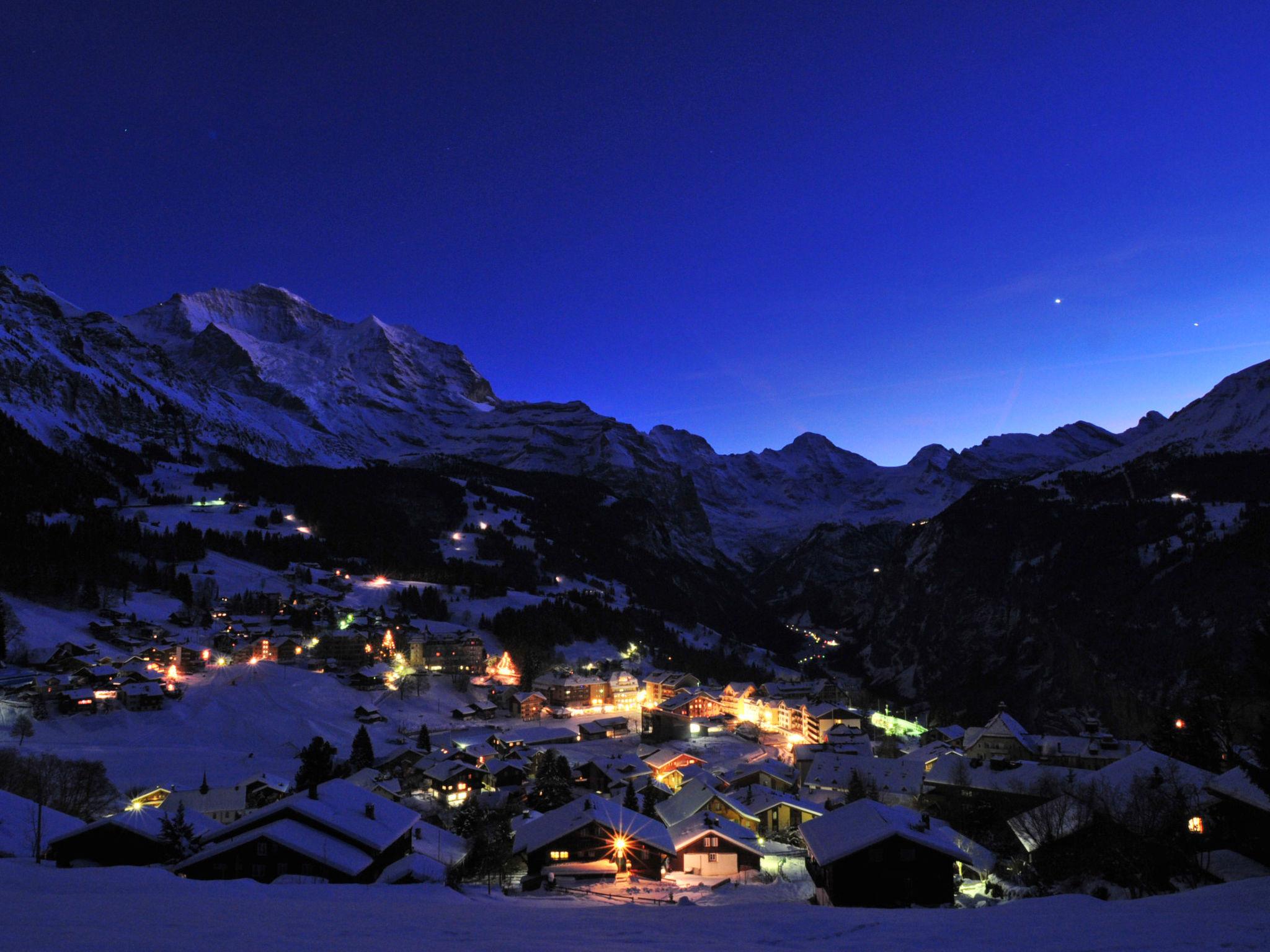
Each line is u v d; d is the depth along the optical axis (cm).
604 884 5659
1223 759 7256
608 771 11581
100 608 18388
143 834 4850
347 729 14738
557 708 19288
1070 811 6022
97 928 1934
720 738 17338
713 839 6288
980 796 9156
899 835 4841
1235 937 2081
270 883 4319
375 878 4850
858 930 2520
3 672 13762
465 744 13188
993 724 12875
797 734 17375
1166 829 5075
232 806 8031
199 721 13900
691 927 2680
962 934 2348
